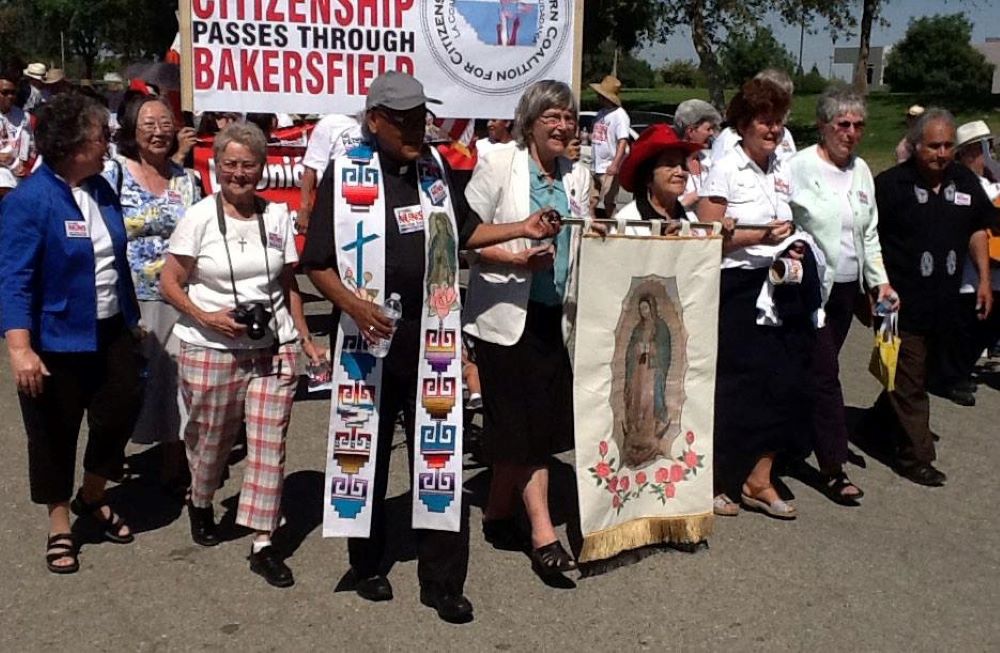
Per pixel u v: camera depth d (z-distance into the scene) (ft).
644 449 14.76
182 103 19.86
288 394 14.30
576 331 13.85
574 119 14.07
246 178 14.14
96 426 14.66
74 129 13.46
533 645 12.62
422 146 13.02
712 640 12.85
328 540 15.49
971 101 112.27
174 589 13.87
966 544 15.96
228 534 15.67
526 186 14.07
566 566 13.94
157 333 16.57
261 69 20.06
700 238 14.64
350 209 12.50
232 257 14.10
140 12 142.00
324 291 12.63
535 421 14.01
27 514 16.16
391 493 17.21
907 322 18.51
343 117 21.11
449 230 12.92
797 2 95.30
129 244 16.40
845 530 16.37
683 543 15.30
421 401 13.01
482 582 14.24
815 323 16.46
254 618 13.14
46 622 12.93
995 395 24.63
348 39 20.25
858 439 20.74
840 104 17.11
